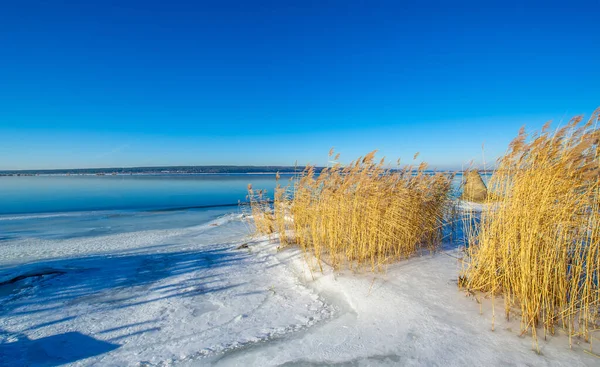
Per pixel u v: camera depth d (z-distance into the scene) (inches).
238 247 407.5
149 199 1164.5
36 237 511.2
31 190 1561.3
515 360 135.4
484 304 186.2
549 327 156.9
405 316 181.0
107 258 362.0
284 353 156.9
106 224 641.6
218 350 163.3
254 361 151.3
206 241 476.1
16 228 593.9
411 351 148.8
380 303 200.2
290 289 251.8
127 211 834.8
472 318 172.6
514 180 187.5
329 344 162.1
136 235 528.4
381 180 311.9
